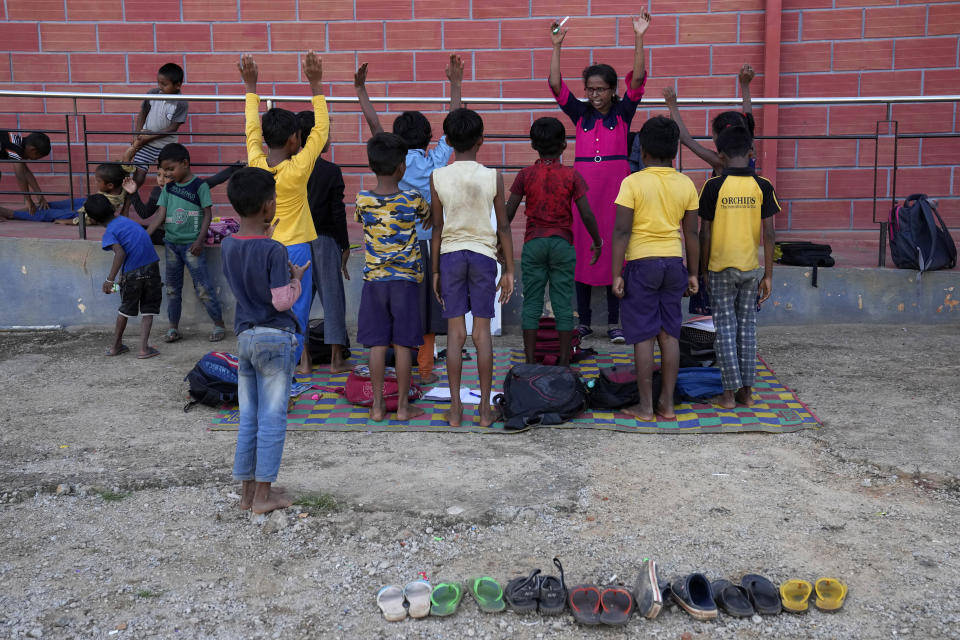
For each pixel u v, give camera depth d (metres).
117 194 8.12
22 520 4.10
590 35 8.89
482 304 5.14
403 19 9.02
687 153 8.93
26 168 8.78
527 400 5.32
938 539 3.79
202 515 4.13
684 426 5.21
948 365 6.30
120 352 6.93
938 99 7.18
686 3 8.74
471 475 4.54
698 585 3.40
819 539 3.82
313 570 3.64
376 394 5.34
